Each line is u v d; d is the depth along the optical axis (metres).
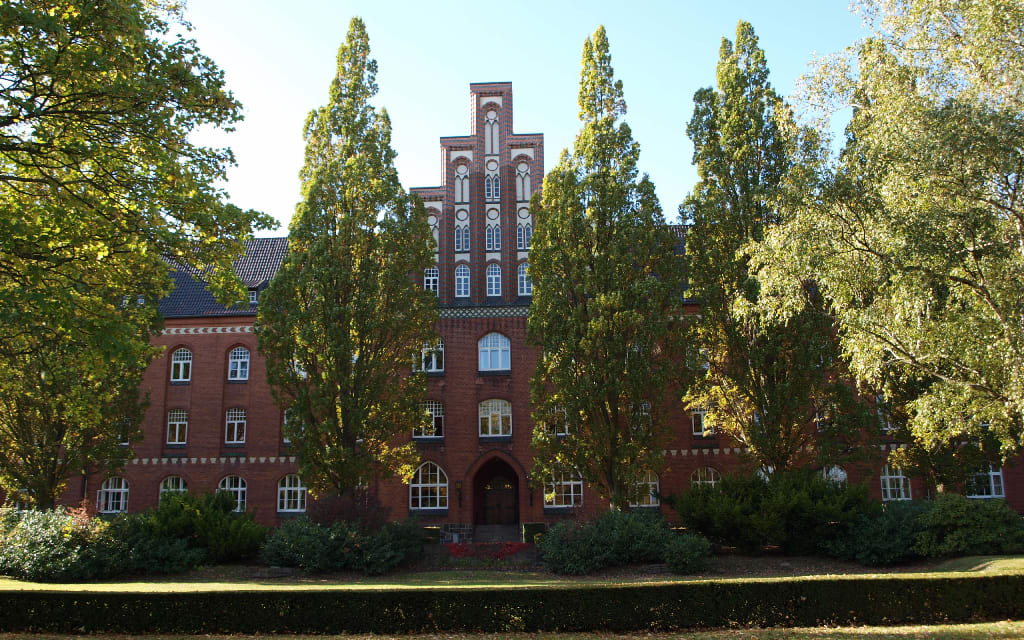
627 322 28.02
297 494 39.00
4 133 14.93
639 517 27.39
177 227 16.61
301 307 29.42
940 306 19.62
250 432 39.44
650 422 28.48
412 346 31.06
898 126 18.08
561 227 30.31
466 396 38.16
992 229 17.25
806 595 15.70
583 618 15.60
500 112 40.31
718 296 30.14
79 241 15.45
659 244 30.31
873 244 18.62
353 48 33.22
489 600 15.70
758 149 31.09
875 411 30.72
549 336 29.34
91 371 15.91
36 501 30.03
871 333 18.95
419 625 15.54
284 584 23.44
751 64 32.62
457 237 39.56
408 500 37.34
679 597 15.72
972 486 33.84
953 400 18.39
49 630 15.36
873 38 22.22
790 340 28.83
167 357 40.69
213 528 27.31
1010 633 13.77
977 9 18.45
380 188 30.75
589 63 32.62
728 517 26.64
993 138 16.42
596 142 31.28
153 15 17.00
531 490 37.03
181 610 15.52
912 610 15.52
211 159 17.33
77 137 15.59
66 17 14.47
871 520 26.23
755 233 29.86
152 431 39.69
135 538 25.66
